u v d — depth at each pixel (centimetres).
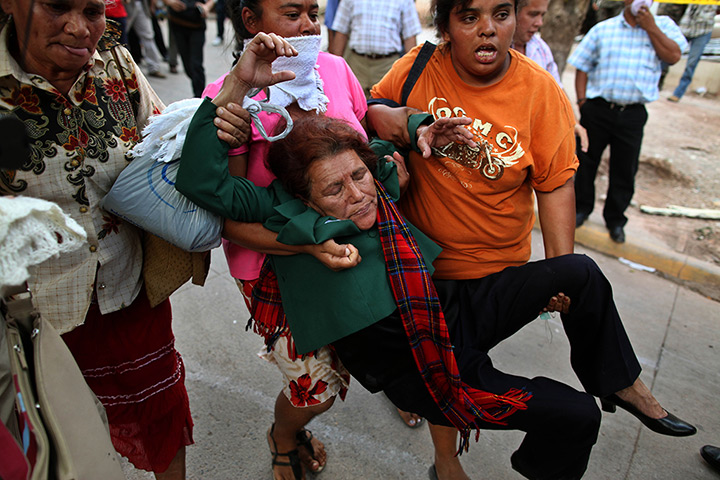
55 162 135
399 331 143
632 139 363
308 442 207
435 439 189
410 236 146
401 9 372
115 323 159
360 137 145
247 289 168
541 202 166
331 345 161
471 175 160
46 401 96
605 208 393
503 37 146
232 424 229
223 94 132
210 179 133
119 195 136
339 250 135
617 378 146
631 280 361
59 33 120
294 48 130
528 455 151
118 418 169
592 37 361
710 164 523
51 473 96
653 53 346
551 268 145
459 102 161
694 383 268
